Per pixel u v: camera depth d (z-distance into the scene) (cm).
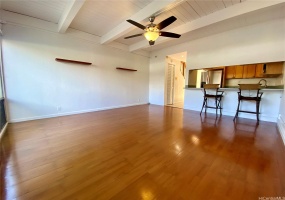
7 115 333
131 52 620
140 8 310
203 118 408
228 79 476
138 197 120
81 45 453
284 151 205
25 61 351
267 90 366
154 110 537
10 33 326
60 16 352
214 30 426
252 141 242
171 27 404
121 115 444
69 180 141
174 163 174
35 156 187
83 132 282
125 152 201
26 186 131
